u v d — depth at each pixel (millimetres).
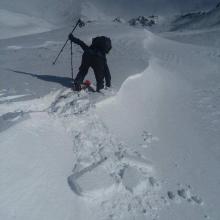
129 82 9289
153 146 6469
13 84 7789
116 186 4918
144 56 14492
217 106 9586
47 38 25641
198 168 6008
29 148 5207
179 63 15062
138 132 6910
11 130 5395
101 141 6031
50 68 10797
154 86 10273
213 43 34844
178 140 7020
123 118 7238
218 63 16641
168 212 4711
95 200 4652
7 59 14438
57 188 4680
